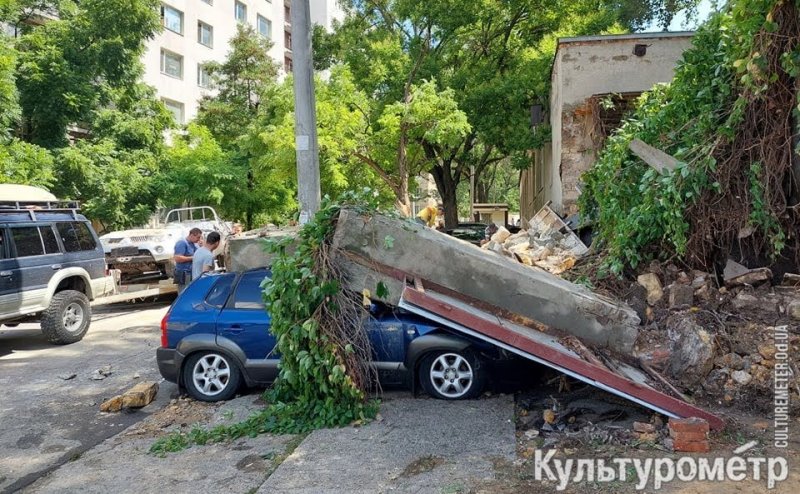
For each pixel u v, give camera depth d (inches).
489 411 215.9
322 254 218.1
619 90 503.8
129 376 303.0
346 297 219.6
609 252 282.5
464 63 874.8
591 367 192.4
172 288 503.8
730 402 205.5
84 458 199.0
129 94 855.1
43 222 382.6
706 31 271.3
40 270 369.1
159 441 207.9
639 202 273.3
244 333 245.4
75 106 750.5
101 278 423.2
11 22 784.9
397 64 831.1
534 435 192.1
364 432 201.9
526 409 217.6
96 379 299.0
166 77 1272.1
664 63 498.9
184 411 240.8
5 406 259.8
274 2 1683.1
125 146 837.8
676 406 188.1
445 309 201.8
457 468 170.9
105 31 807.1
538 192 859.4
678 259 259.6
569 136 509.4
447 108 685.9
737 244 252.2
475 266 225.3
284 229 295.4
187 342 247.6
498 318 219.5
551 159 662.5
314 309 215.2
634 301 249.3
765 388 204.5
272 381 245.9
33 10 857.5
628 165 287.1
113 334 412.8
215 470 180.9
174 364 250.5
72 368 323.3
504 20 868.0
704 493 149.4
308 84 334.6
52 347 378.6
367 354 223.9
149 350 358.9
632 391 189.5
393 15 901.8
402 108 681.6
